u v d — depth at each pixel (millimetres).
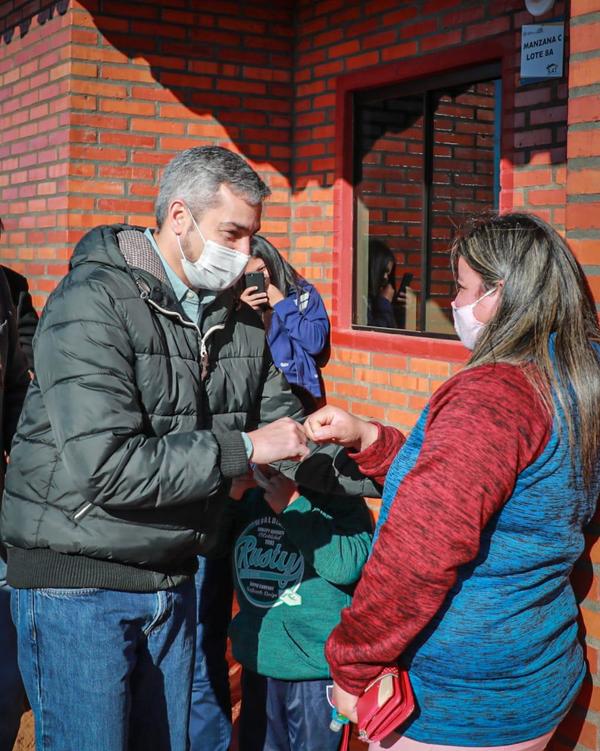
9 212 6488
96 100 5688
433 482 1841
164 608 2443
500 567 1953
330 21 5770
